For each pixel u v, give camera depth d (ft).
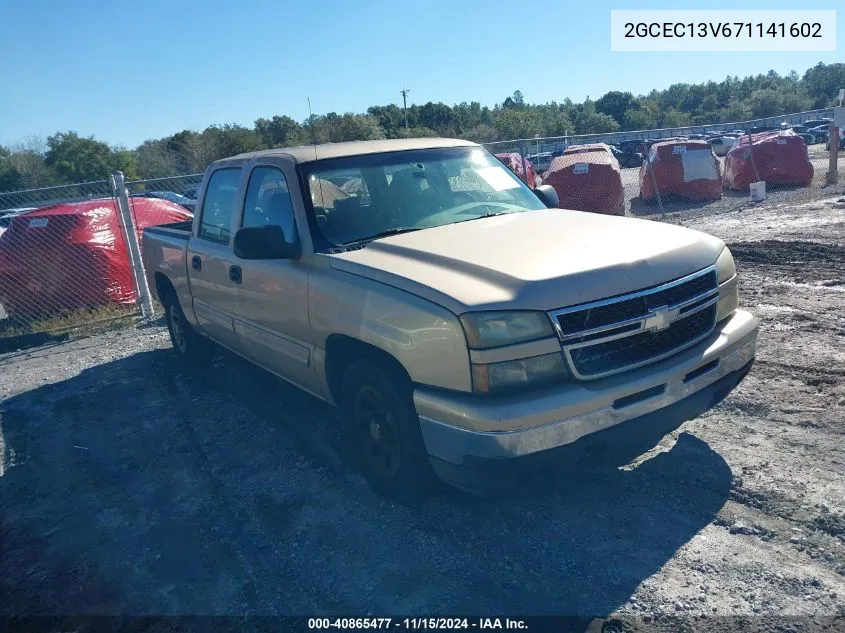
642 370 11.41
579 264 11.44
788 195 54.29
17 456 18.03
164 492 15.25
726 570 10.81
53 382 24.08
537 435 10.52
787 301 24.47
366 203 15.19
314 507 13.87
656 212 54.03
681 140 64.08
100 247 33.76
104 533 13.87
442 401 11.15
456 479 11.44
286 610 11.01
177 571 12.35
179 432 18.31
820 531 11.47
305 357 14.79
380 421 13.14
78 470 16.79
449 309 11.01
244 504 14.33
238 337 17.94
